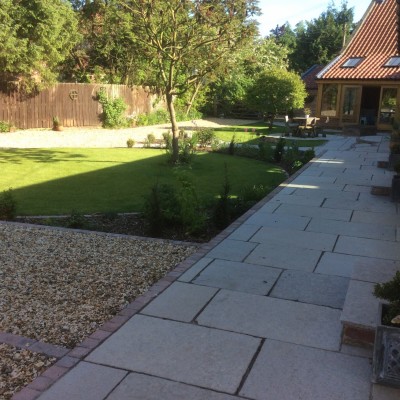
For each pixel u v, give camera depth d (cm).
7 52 1794
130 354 293
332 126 2325
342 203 718
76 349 299
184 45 1040
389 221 617
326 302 369
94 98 2264
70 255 496
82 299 386
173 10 1007
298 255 480
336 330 323
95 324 343
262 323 334
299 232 563
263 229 575
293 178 937
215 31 1043
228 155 1423
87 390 258
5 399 253
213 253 485
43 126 2170
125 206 762
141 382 265
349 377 270
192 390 258
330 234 556
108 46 2228
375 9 2608
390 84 2128
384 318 283
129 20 1044
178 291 388
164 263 474
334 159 1216
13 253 501
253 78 2944
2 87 2033
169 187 678
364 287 337
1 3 1742
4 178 988
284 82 2130
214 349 299
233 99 2984
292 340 310
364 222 611
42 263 471
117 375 272
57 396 253
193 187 629
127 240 552
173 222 629
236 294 383
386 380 260
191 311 352
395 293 282
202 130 1659
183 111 2806
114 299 387
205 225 624
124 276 438
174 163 1184
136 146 1606
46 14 1833
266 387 261
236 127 2395
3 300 382
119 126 2323
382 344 259
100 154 1385
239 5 991
